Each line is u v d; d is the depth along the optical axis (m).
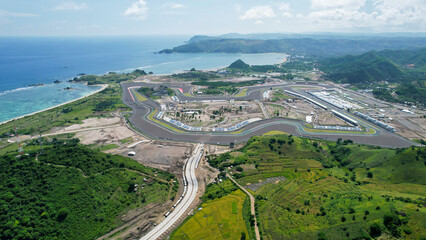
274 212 158.38
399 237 124.75
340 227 138.12
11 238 128.12
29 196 153.12
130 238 144.00
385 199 155.88
